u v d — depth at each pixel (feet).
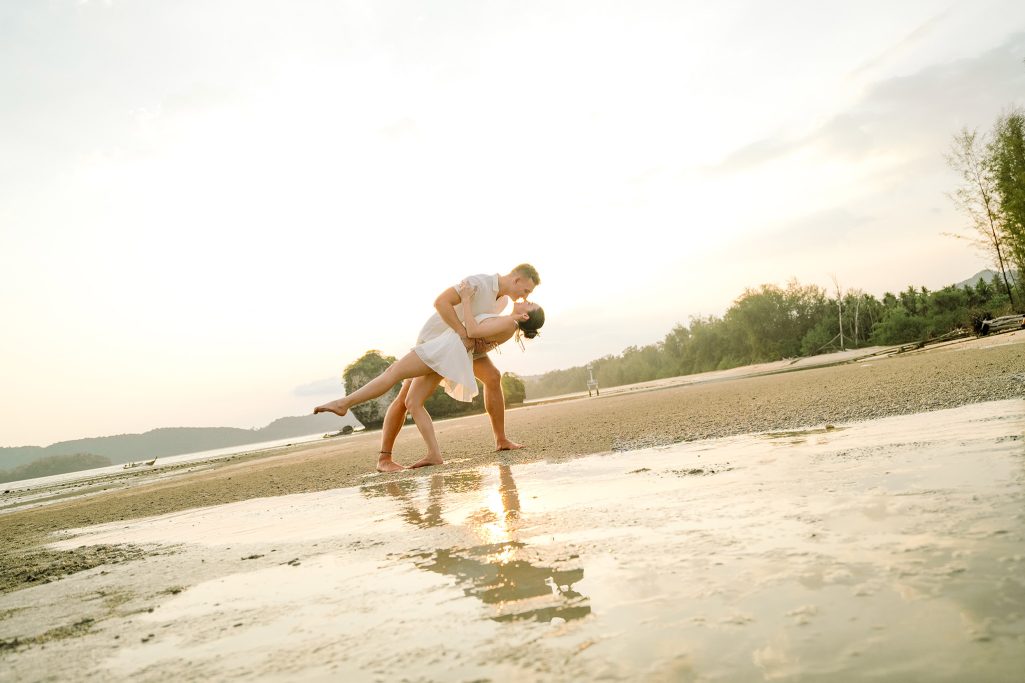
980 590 3.08
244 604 4.90
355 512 9.11
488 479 10.57
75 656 4.13
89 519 14.71
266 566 6.27
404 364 14.94
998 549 3.59
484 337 15.38
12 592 6.79
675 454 10.57
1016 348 25.55
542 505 7.33
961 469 5.86
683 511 5.93
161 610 5.11
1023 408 9.48
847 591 3.32
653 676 2.65
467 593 4.29
